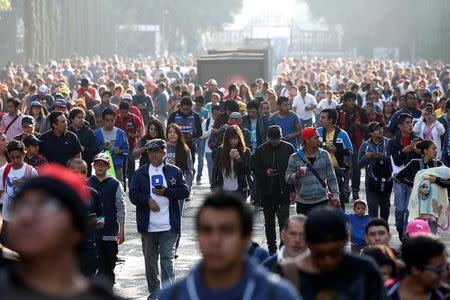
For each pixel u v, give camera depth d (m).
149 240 24.05
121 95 57.59
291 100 63.84
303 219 15.89
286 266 11.15
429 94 54.84
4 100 55.84
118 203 23.97
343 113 41.91
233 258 8.73
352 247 24.03
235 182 29.75
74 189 6.99
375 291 11.09
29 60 129.38
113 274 24.27
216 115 42.41
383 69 117.50
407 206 29.95
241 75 85.88
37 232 6.82
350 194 43.09
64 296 6.73
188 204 40.09
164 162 24.19
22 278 6.87
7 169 25.84
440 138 39.38
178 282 8.91
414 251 12.70
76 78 92.94
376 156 31.47
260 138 39.28
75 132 34.41
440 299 12.95
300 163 27.20
